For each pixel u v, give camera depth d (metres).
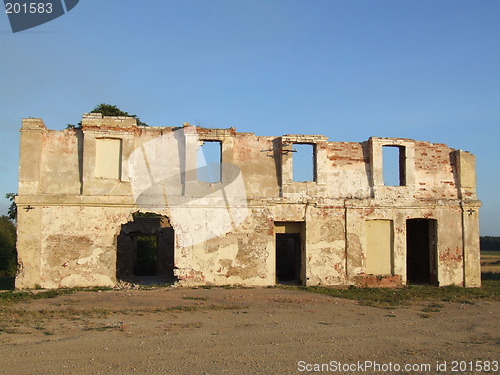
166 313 13.69
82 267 19.05
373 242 21.38
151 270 31.16
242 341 10.15
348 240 20.95
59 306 14.70
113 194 19.50
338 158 21.47
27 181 19.05
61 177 19.52
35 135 19.34
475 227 22.25
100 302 15.46
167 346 9.59
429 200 21.78
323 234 20.80
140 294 17.34
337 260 20.80
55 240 18.94
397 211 21.52
